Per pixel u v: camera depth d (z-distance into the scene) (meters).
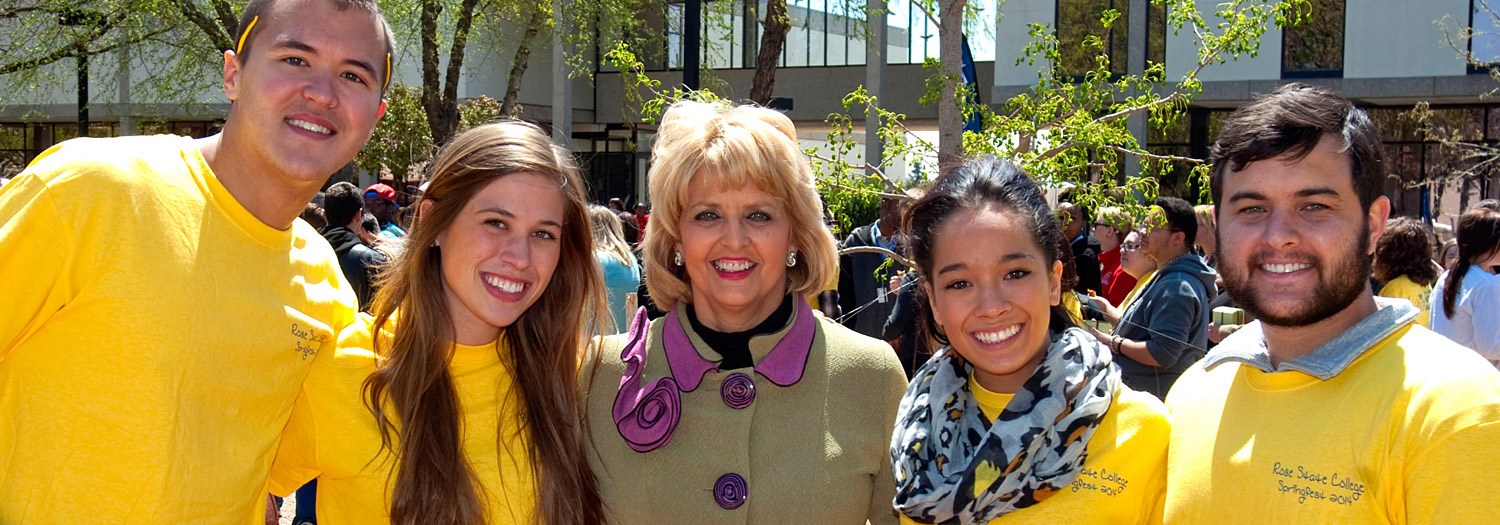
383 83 2.58
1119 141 5.03
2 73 16.09
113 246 2.20
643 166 28.02
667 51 24.20
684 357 2.69
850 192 5.39
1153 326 4.88
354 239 6.06
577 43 16.62
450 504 2.45
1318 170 2.05
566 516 2.52
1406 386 1.96
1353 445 1.99
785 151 2.63
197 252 2.29
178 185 2.32
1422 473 1.88
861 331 6.71
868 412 2.68
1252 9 5.18
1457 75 18.98
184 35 16.12
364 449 2.52
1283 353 2.17
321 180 2.46
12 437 2.25
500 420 2.59
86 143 2.31
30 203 2.15
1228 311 5.25
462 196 2.52
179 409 2.23
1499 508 1.79
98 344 2.20
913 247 2.54
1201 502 2.18
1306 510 2.02
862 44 25.20
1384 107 21.22
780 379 2.63
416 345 2.54
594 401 2.74
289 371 2.45
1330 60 19.78
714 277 2.63
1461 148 19.06
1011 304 2.36
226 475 2.32
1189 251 5.14
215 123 23.33
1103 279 7.89
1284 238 2.06
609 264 6.04
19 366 2.25
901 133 5.41
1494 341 4.93
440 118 13.74
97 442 2.20
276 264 2.46
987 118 5.32
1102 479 2.32
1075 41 20.05
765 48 11.13
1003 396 2.46
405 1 13.77
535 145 2.59
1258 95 2.23
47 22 15.27
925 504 2.38
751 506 2.54
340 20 2.45
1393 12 19.31
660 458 2.60
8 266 2.13
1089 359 2.39
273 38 2.39
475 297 2.52
